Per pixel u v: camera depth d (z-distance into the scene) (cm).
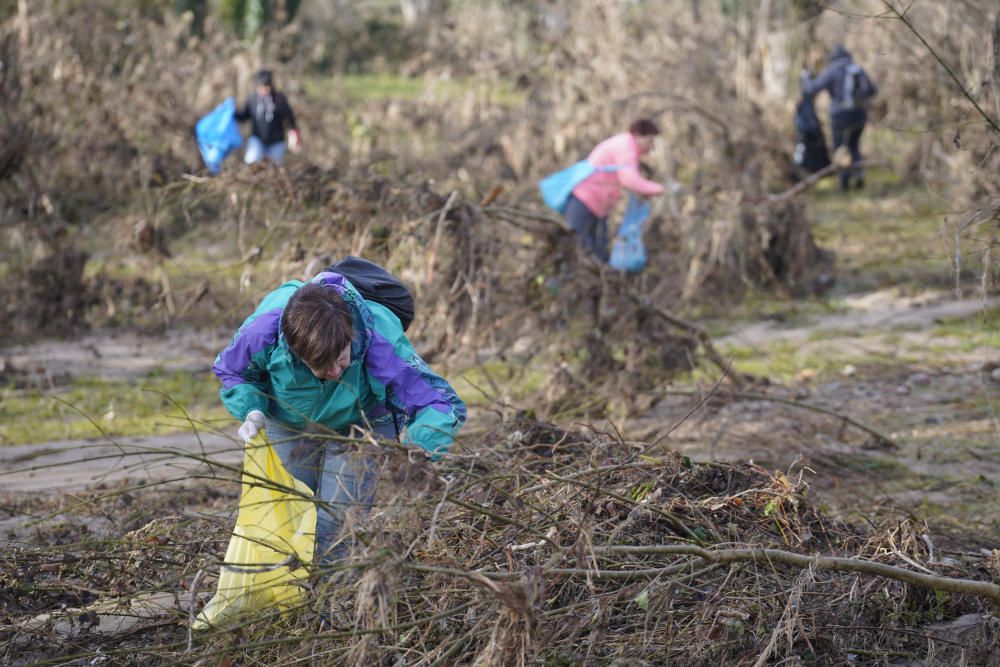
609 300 887
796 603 459
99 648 502
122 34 1786
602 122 1733
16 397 992
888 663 481
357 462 449
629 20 1938
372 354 470
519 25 2122
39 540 628
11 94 1250
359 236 822
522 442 627
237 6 3045
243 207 852
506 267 912
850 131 1900
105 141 1369
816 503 604
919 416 898
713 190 1342
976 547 628
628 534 511
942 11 1313
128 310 1262
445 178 1477
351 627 437
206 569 473
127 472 782
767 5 2102
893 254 1486
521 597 404
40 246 1238
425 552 455
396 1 4903
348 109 2000
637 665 439
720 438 845
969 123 696
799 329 1199
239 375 482
